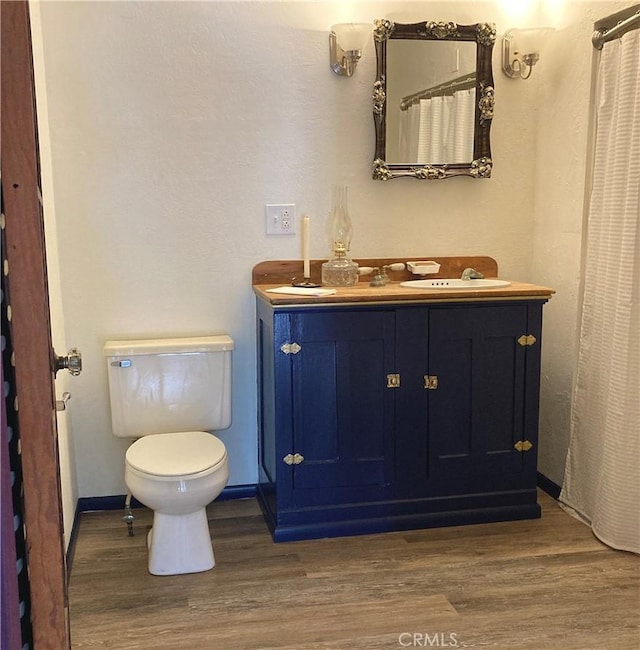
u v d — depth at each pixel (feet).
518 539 8.42
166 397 8.73
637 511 7.92
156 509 7.48
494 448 8.86
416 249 9.86
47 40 8.45
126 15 8.61
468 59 9.45
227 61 8.94
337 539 8.50
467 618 6.73
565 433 9.52
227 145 9.11
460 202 9.89
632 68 7.63
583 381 8.84
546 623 6.63
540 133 9.86
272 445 8.64
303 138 9.29
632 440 7.86
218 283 9.36
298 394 8.28
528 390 8.83
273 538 8.48
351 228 9.57
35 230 3.66
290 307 8.02
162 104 8.86
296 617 6.79
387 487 8.66
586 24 8.72
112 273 9.05
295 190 9.37
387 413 8.52
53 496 3.87
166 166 8.98
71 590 7.36
